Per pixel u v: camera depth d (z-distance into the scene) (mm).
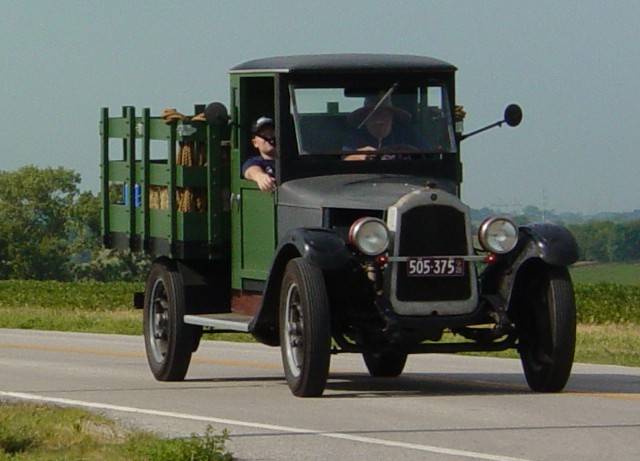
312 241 32031
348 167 35438
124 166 42375
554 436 26828
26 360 50188
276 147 35344
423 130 36062
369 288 32625
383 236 32156
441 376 41281
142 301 41469
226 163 38094
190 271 39250
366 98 35750
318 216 33750
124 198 42594
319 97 35562
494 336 33312
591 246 157750
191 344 39094
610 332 73188
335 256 31812
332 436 27109
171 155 38562
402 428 28078
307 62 35625
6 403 32875
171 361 39281
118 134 42781
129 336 66750
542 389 33875
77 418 29297
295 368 33188
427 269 32469
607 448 25453
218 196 38094
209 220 38031
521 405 31594
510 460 24219
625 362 46938
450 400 32781
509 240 32656
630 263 155250
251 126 37219
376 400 32875
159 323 40281
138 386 38375
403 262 32344
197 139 38031
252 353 53062
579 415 29766
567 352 32844
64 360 50250
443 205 32625
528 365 34094
